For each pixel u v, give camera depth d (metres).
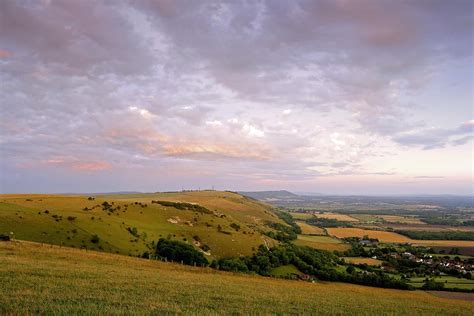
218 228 148.75
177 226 141.50
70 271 43.94
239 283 57.09
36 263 48.09
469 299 80.88
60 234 95.19
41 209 112.88
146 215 147.50
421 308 49.19
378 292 76.69
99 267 53.31
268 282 68.19
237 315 29.08
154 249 107.75
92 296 29.86
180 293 37.53
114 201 164.12
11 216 97.06
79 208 131.38
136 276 47.66
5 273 37.59
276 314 31.31
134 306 27.81
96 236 99.31
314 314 33.38
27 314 21.64
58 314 22.39
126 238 107.62
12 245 65.44
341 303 44.59
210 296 37.69
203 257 103.81
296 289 59.34
